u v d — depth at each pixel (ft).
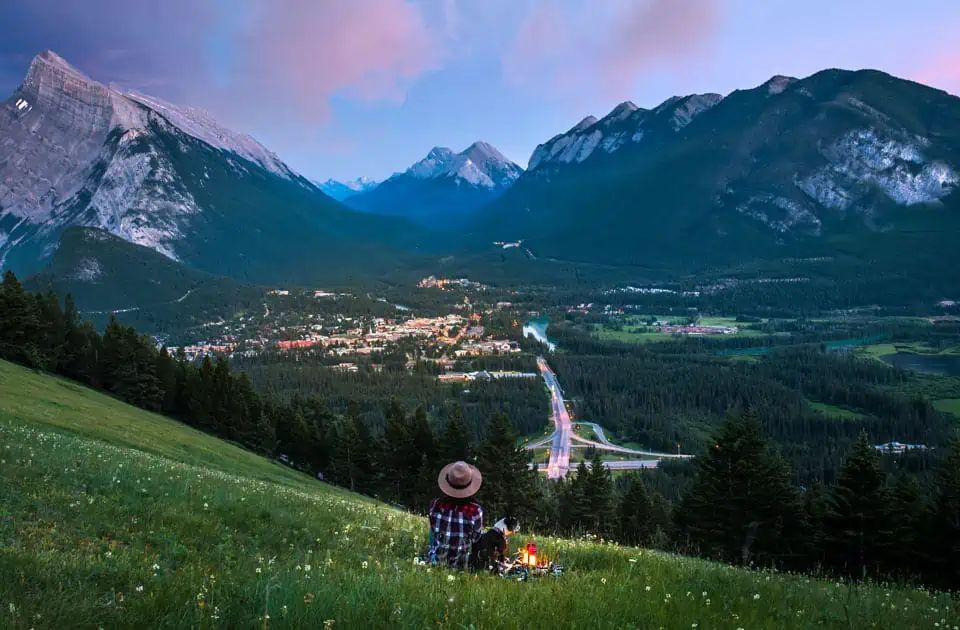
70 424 138.00
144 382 290.15
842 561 147.54
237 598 20.11
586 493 229.25
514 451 245.65
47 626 15.84
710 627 22.12
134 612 18.16
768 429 605.31
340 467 291.79
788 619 26.09
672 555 53.98
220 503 46.88
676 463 494.18
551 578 29.45
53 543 27.86
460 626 19.01
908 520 146.30
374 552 36.29
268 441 291.58
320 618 18.65
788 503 160.76
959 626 29.19
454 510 30.27
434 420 562.25
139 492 45.32
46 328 280.72
